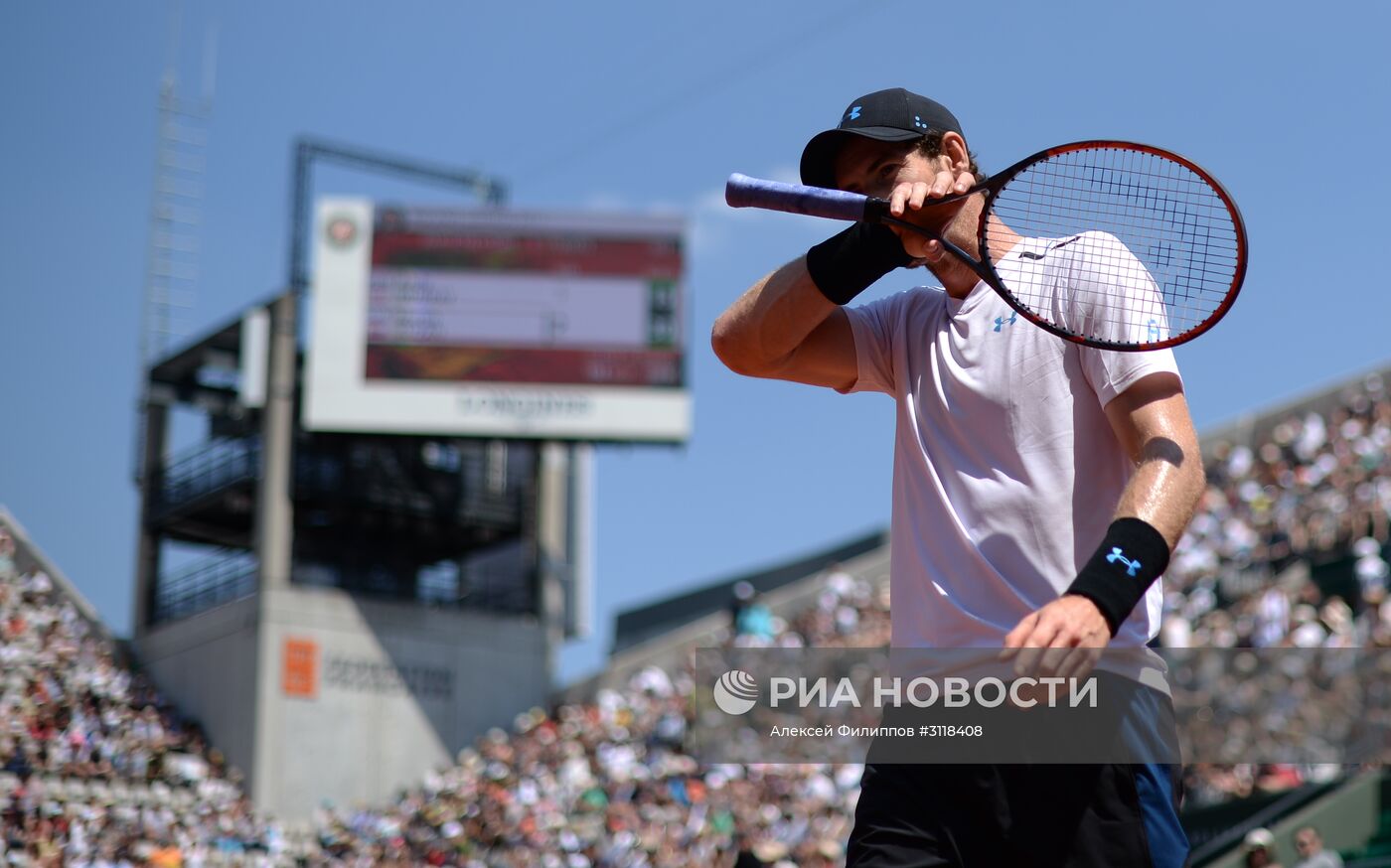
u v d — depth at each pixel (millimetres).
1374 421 49281
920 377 5094
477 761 50938
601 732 48656
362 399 52156
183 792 46906
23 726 44094
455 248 53719
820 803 38000
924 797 4688
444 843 44438
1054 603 4125
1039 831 4516
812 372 5434
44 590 51375
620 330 53688
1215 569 46844
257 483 51469
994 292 4922
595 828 41906
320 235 52969
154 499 55031
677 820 40125
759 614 51281
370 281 52969
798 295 5070
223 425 56750
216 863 43875
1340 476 46875
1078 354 4699
